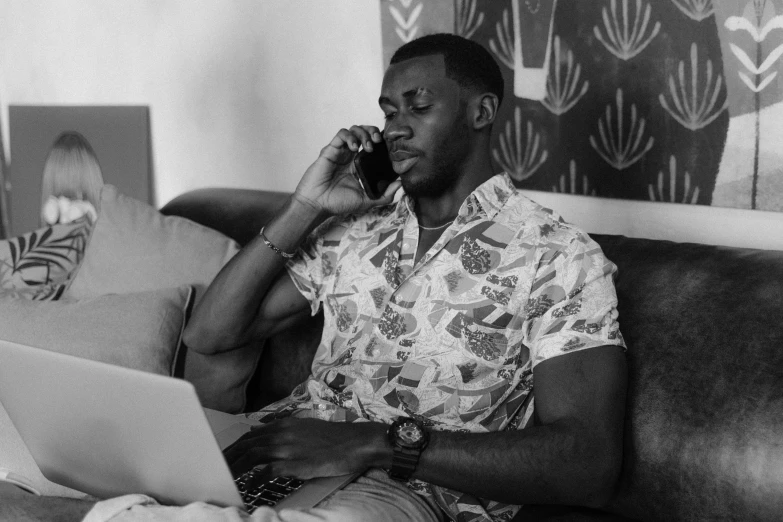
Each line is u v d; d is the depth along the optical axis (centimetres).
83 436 112
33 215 274
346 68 206
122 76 250
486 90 140
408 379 136
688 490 122
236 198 201
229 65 228
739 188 156
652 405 127
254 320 155
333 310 150
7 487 129
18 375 111
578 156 174
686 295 133
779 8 144
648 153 165
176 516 101
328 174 146
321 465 124
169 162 247
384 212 151
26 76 275
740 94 152
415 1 188
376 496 122
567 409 120
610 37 164
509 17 176
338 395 142
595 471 118
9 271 190
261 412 151
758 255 133
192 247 179
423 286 138
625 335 135
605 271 130
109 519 102
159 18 238
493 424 133
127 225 183
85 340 161
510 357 133
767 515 114
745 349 123
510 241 135
